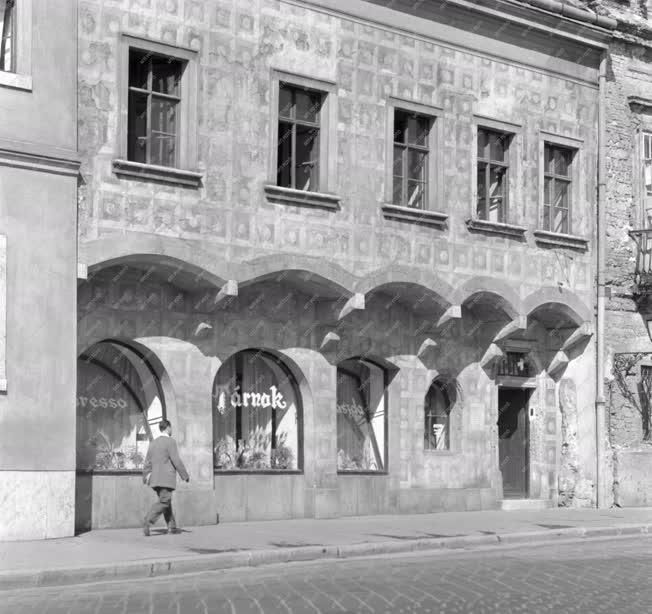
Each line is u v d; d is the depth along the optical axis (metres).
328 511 27.02
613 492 32.62
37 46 22.22
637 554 20.95
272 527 24.23
